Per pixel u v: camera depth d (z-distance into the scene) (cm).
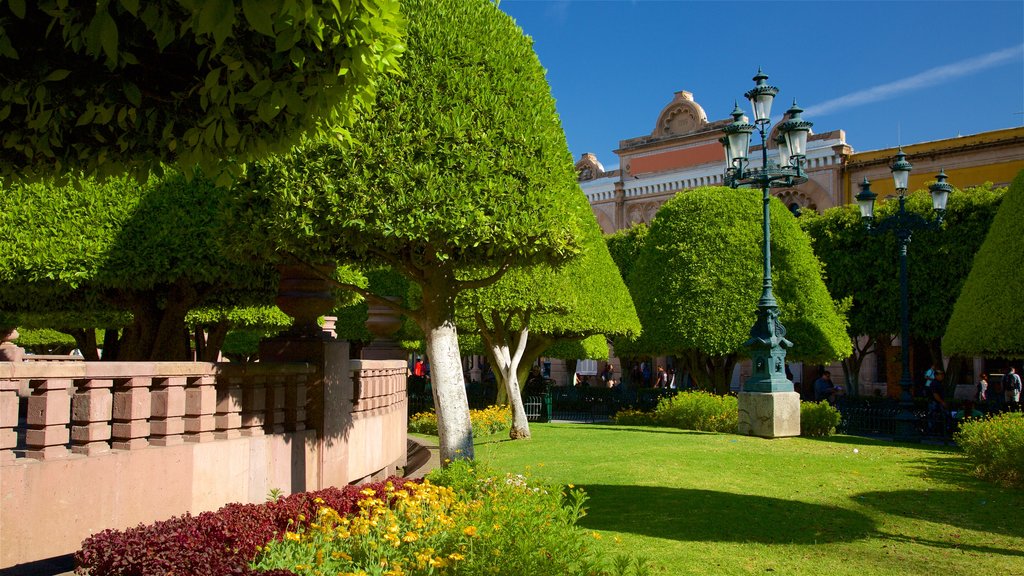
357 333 2311
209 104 414
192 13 324
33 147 421
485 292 1490
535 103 770
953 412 1847
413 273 792
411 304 1719
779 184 1484
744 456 1127
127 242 956
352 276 1189
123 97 390
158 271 964
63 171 445
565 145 810
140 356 1140
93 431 500
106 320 1518
